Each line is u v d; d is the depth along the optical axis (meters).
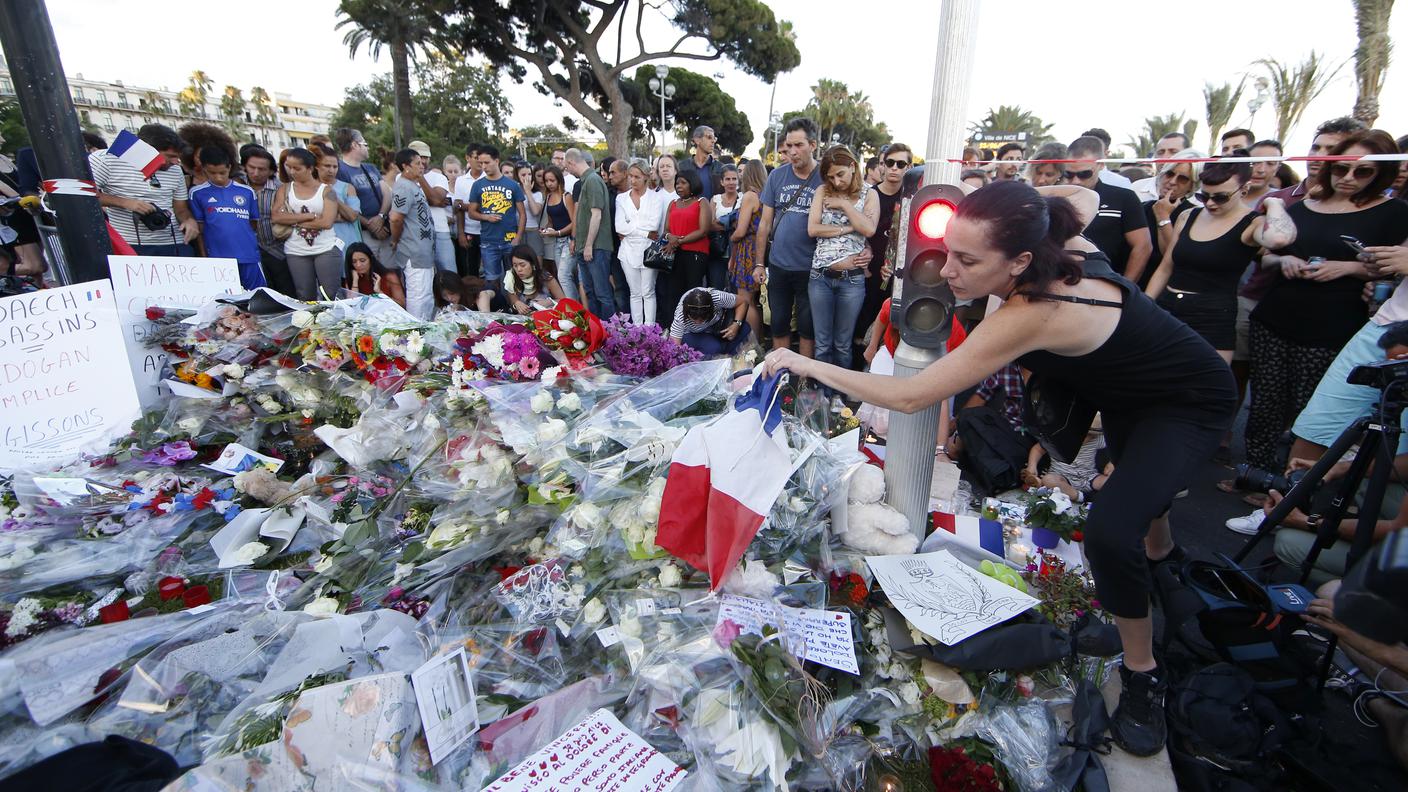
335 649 1.73
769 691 1.58
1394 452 2.01
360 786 1.34
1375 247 2.73
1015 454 3.27
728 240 6.30
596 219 6.36
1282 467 3.16
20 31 2.57
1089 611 2.04
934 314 1.90
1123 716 1.85
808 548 2.07
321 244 5.71
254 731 1.43
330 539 2.30
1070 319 1.59
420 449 2.44
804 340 5.07
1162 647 2.08
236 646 1.72
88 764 1.36
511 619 1.92
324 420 2.79
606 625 1.89
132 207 4.68
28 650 1.64
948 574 2.03
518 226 7.27
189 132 5.45
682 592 1.88
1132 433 1.82
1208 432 1.72
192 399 2.81
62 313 2.66
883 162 4.93
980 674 1.83
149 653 1.70
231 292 3.32
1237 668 1.92
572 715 1.70
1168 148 4.64
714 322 4.33
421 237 6.43
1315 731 1.87
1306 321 3.37
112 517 2.30
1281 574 2.74
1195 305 3.67
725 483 1.79
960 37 1.80
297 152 5.51
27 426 2.60
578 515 1.93
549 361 2.62
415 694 1.49
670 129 38.16
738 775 1.51
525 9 22.84
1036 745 1.77
